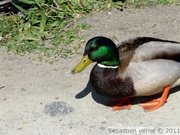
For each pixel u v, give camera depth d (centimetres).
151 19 1093
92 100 843
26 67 948
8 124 796
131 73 760
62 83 896
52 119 802
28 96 864
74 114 810
